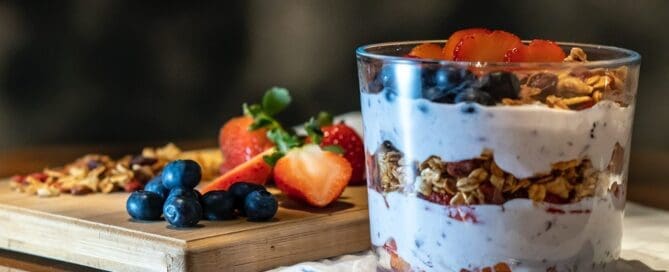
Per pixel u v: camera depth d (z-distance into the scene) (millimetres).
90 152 906
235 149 612
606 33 951
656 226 585
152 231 485
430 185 419
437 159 415
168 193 529
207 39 1053
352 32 1022
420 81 412
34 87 1046
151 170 608
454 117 408
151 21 1049
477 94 404
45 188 575
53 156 871
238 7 1047
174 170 524
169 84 1058
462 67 406
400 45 483
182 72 1057
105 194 579
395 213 436
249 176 578
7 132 1045
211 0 1048
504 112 404
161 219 512
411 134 419
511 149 406
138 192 512
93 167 618
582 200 417
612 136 418
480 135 406
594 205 421
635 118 954
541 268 419
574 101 406
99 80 1052
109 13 1045
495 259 417
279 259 492
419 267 430
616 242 440
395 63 421
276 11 1040
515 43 441
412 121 418
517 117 404
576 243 421
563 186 412
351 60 1025
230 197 511
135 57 1052
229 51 1053
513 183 410
